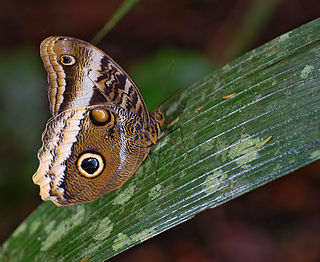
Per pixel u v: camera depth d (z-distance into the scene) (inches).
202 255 24.6
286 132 17.1
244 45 23.8
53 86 18.1
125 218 17.9
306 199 26.2
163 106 19.1
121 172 18.4
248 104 17.7
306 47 17.6
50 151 18.4
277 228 25.4
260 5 23.5
